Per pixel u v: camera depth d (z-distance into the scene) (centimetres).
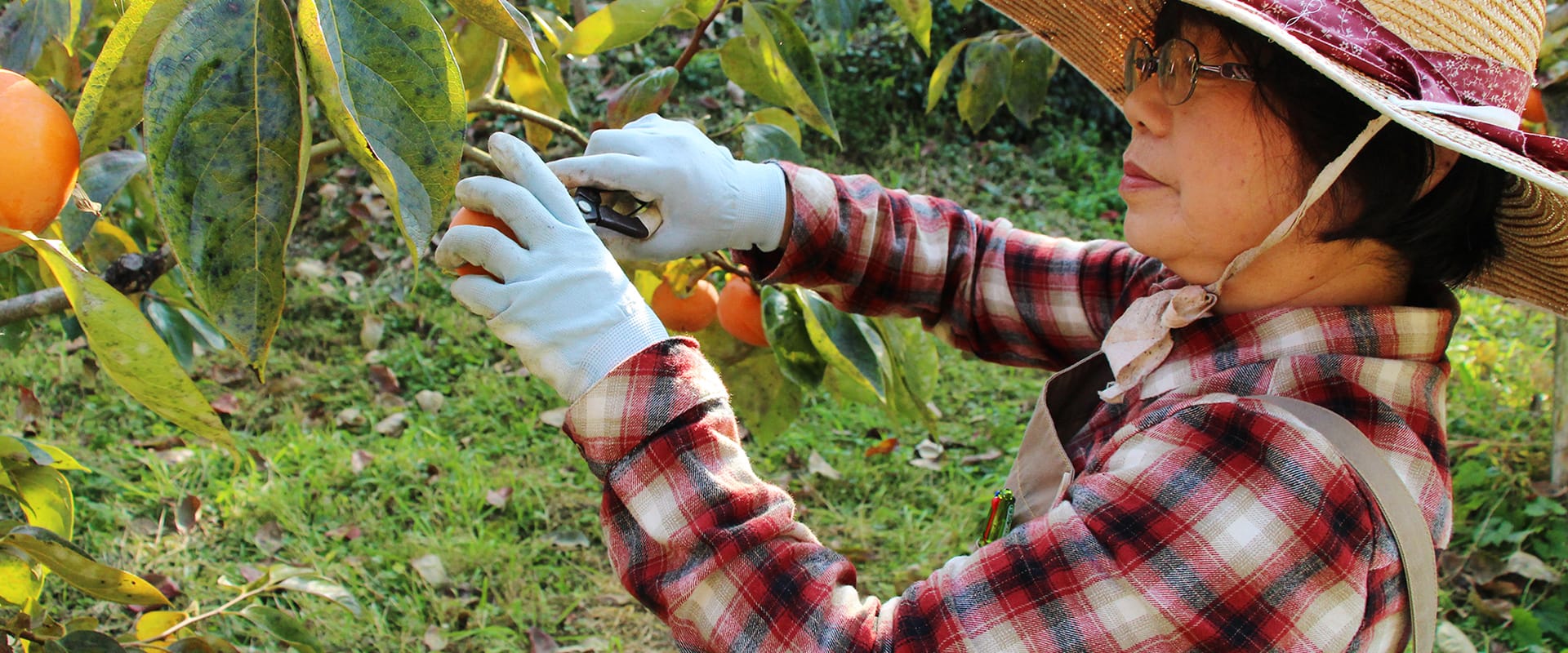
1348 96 98
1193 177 105
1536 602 341
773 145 173
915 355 190
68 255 87
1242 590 94
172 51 84
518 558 354
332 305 499
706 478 101
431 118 87
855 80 645
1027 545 101
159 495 369
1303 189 102
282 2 85
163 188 83
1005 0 139
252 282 86
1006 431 437
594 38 156
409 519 374
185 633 158
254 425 425
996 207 602
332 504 373
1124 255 143
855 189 146
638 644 328
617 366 102
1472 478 372
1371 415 102
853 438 430
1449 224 105
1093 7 135
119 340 91
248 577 335
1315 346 105
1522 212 114
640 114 164
